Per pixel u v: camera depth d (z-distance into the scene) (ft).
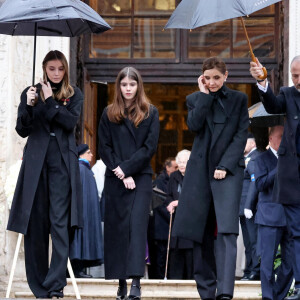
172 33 51.62
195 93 31.04
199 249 30.91
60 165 31.35
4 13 29.66
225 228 29.50
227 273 29.50
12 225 31.27
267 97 29.86
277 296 36.81
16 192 31.45
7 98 45.29
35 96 30.83
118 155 31.81
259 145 44.68
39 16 29.40
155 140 31.78
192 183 30.58
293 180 30.01
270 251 36.70
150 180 31.86
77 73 49.93
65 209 31.30
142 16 51.70
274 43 50.96
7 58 45.42
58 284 30.94
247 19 51.29
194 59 51.39
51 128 31.60
